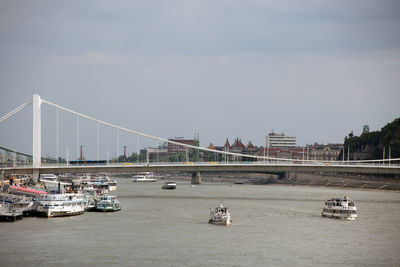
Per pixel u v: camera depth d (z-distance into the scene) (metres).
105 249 148.62
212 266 132.88
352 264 136.88
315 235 172.75
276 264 135.50
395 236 172.38
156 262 135.75
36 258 138.62
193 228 183.00
